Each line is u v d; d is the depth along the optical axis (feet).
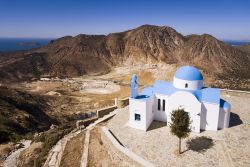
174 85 108.47
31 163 116.26
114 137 95.91
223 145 88.12
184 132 81.30
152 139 94.73
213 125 97.91
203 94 100.42
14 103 242.99
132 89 102.94
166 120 108.78
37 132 187.83
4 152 140.26
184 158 81.51
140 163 75.25
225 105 98.12
